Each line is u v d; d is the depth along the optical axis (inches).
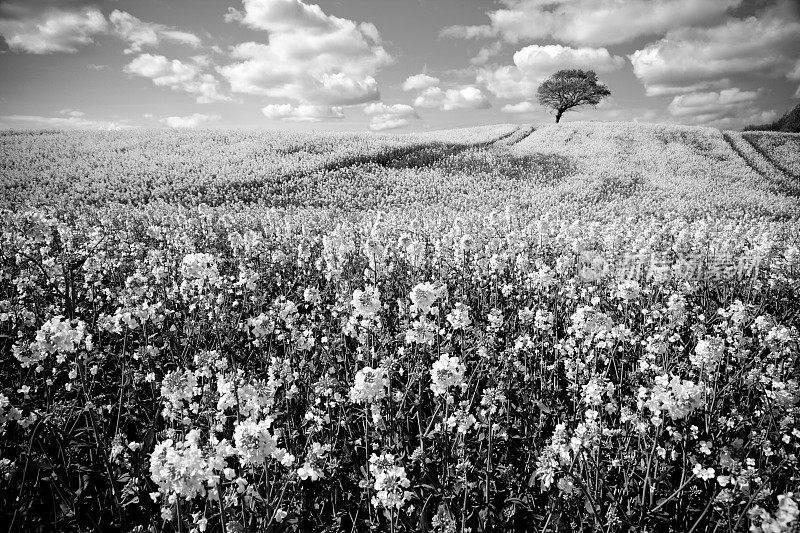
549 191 1136.2
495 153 1574.8
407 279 363.9
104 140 1523.1
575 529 150.5
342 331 253.3
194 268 246.1
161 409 196.2
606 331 202.7
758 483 142.0
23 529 144.6
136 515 160.1
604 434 162.1
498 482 170.6
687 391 139.6
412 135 2228.1
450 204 1020.5
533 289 337.7
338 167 1283.2
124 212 761.6
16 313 243.9
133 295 272.8
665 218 855.7
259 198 983.6
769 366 192.7
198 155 1338.6
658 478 156.6
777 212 1014.4
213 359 190.5
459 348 255.8
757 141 1910.7
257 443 125.1
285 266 429.1
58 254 310.3
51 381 178.7
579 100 3058.6
